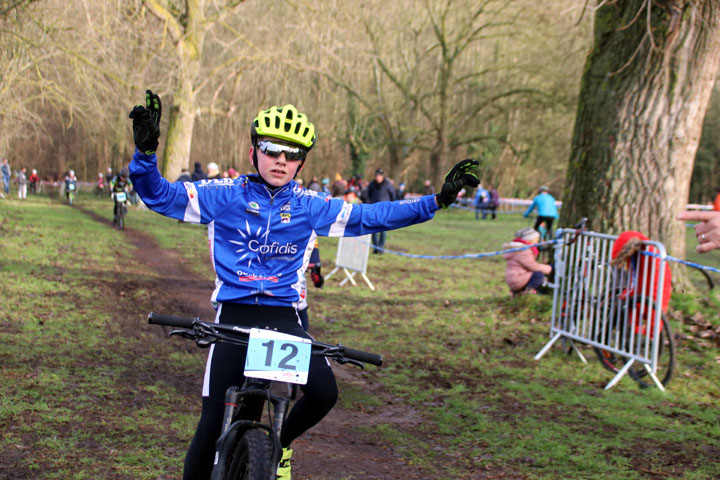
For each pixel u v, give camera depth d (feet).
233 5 80.18
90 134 90.17
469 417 16.90
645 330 20.57
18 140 104.68
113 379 17.80
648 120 28.02
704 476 13.19
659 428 16.30
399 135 131.34
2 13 45.78
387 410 17.35
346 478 12.66
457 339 25.39
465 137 122.01
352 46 85.30
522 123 120.26
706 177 117.70
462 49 114.01
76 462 12.42
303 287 9.96
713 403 18.53
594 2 30.12
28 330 22.06
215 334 8.68
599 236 21.91
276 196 9.62
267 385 9.25
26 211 72.43
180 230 61.00
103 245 45.65
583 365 22.36
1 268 32.73
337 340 24.57
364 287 36.94
